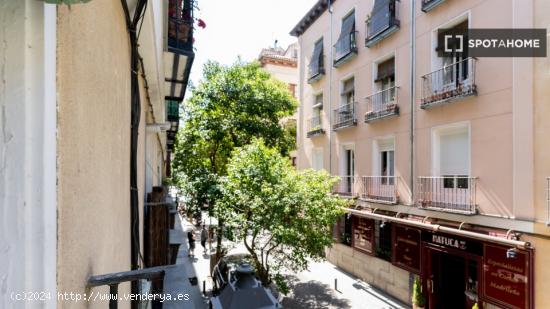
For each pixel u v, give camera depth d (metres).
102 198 1.42
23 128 0.68
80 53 1.04
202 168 12.82
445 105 8.15
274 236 8.11
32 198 0.70
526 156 6.25
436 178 8.35
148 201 5.04
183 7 4.58
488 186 6.99
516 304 6.28
